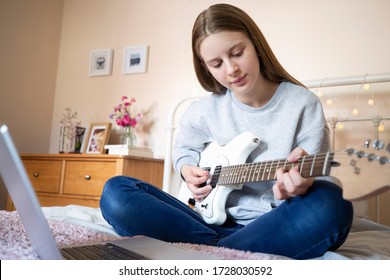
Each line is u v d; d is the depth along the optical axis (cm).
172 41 233
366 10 179
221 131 114
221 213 99
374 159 58
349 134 173
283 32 198
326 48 186
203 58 100
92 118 255
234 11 99
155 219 88
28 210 49
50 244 51
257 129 107
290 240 72
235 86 97
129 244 66
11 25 243
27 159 223
